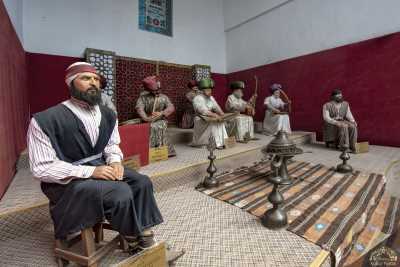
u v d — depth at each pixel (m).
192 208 2.21
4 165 2.00
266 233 1.77
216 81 6.89
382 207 2.47
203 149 3.90
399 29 3.99
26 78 3.88
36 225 1.80
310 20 5.17
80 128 1.37
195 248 1.61
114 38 4.98
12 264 1.42
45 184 1.34
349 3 4.56
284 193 2.48
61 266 1.37
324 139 4.57
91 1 4.65
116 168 1.39
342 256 1.65
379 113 4.32
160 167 2.85
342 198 2.33
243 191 2.57
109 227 1.50
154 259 1.23
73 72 1.40
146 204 1.38
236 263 1.45
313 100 5.25
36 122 1.27
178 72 5.81
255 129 6.03
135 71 5.10
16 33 3.00
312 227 1.82
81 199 1.20
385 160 3.52
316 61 5.12
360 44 4.44
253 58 6.39
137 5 5.25
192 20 6.24
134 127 2.78
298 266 1.42
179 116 5.89
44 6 4.16
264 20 6.05
